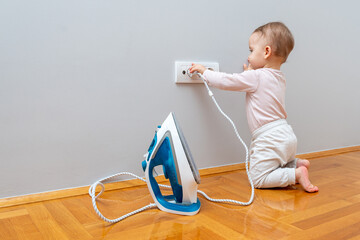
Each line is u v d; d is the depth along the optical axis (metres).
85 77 1.15
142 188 1.23
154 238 0.85
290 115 1.71
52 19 1.07
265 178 1.26
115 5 1.17
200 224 0.94
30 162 1.09
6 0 1.01
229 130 1.49
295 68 1.69
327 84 1.85
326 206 1.09
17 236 0.85
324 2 1.76
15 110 1.05
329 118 1.90
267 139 1.28
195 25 1.35
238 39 1.47
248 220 0.97
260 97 1.29
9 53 1.02
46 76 1.08
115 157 1.23
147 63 1.25
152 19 1.25
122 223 0.94
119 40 1.19
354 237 0.87
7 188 1.06
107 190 1.19
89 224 0.93
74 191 1.15
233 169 1.49
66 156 1.14
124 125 1.23
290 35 1.29
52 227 0.90
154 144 1.01
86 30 1.13
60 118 1.12
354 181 1.38
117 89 1.21
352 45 1.94
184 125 1.37
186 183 0.99
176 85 1.33
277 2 1.57
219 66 1.43
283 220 0.98
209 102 1.42
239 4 1.45
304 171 1.24
